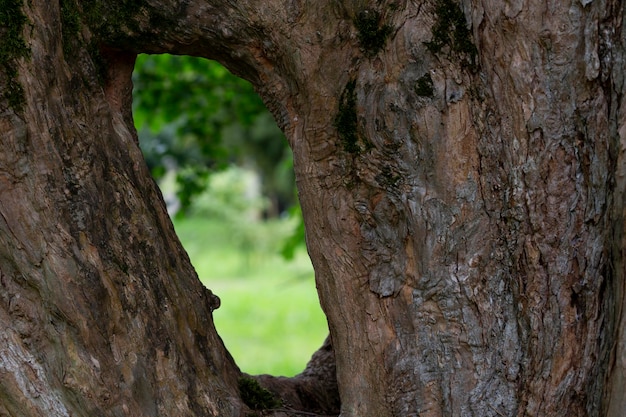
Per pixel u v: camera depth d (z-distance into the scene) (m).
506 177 1.90
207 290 2.30
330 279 2.10
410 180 1.97
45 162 1.90
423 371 2.00
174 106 5.44
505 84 1.87
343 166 2.04
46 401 1.92
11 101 1.86
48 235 1.90
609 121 1.81
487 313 1.94
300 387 2.87
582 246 1.85
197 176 5.61
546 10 1.81
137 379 2.00
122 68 2.27
